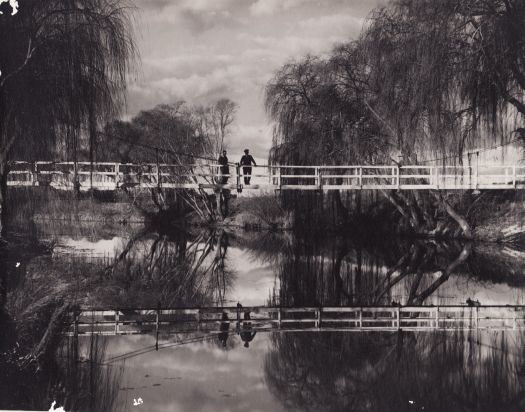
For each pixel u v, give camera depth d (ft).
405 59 62.49
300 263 62.69
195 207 119.24
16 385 22.12
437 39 54.70
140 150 107.96
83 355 26.22
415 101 60.64
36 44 42.32
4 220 47.67
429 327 33.45
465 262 61.21
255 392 22.90
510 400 22.49
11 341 26.61
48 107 43.93
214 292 44.39
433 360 26.94
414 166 70.95
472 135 60.70
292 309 38.42
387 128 76.84
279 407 21.61
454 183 72.13
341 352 28.27
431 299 41.98
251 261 63.93
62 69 43.34
